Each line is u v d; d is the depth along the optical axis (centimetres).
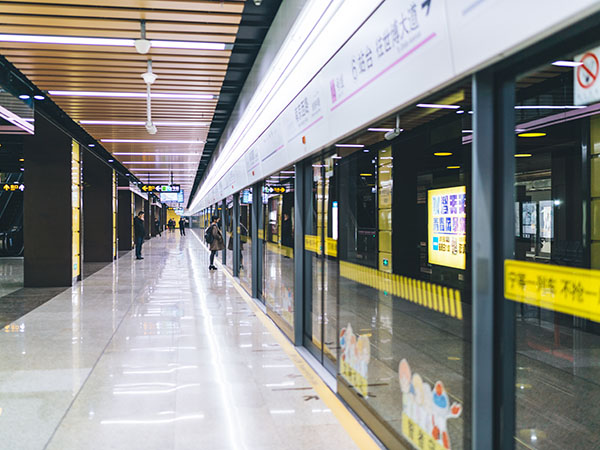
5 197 2019
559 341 529
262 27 579
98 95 670
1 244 1802
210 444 290
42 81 609
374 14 270
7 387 387
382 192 796
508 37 162
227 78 800
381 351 452
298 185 520
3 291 907
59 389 382
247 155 827
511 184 191
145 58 529
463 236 696
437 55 208
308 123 430
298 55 436
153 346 512
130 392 376
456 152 705
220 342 530
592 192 560
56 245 967
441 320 533
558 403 360
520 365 447
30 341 532
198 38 472
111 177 1529
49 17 425
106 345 515
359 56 296
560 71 454
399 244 811
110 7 412
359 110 304
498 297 193
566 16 137
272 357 474
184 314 685
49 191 965
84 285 987
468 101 235
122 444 289
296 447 287
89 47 495
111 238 1533
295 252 523
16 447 285
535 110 569
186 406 349
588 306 143
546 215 700
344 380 363
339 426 318
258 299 816
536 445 298
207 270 1290
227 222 1403
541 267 166
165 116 803
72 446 287
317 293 651
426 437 247
